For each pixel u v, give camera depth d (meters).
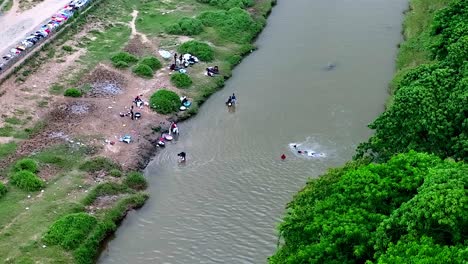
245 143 80.06
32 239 63.88
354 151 77.50
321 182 54.62
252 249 64.31
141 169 77.00
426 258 37.59
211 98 91.00
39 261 61.53
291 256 46.19
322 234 46.09
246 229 66.81
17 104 85.31
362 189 47.97
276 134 81.31
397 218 43.12
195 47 100.12
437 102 59.03
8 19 108.62
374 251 43.78
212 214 69.12
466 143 55.06
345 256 44.81
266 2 117.81
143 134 82.06
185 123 85.69
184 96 89.94
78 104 86.44
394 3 116.38
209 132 83.12
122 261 64.19
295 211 51.41
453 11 78.31
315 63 97.81
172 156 78.81
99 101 87.62
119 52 98.88
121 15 113.25
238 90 92.19
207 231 66.94
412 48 97.31
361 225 44.81
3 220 66.06
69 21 107.38
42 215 67.19
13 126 80.88
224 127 83.75
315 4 117.62
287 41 105.25
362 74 94.06
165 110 86.44
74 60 96.69
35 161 74.88
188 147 80.44
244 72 97.12
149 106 87.00
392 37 104.44
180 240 66.12
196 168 76.44
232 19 109.00
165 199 71.94
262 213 68.75
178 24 107.19
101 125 82.88
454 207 40.75
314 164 75.31
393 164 49.84
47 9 112.56
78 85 90.69
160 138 82.06
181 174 75.56
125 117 84.81
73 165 75.38
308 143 79.19
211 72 95.25
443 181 43.53
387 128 60.34
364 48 101.38
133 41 103.56
